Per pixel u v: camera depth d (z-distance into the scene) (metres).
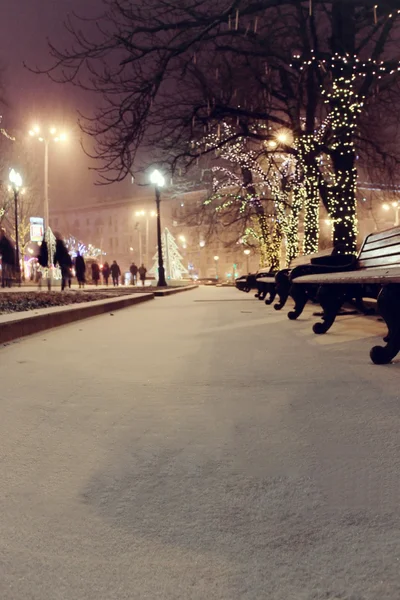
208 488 1.85
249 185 24.36
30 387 3.61
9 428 2.63
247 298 18.58
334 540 1.46
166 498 1.78
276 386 3.49
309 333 6.55
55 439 2.45
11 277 24.17
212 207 31.56
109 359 4.80
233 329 7.32
